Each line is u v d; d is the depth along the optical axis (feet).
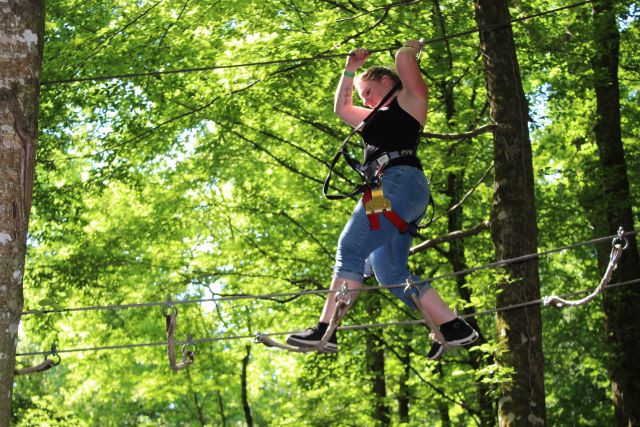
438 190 48.70
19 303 16.75
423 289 17.63
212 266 54.39
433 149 39.78
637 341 45.47
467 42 42.80
